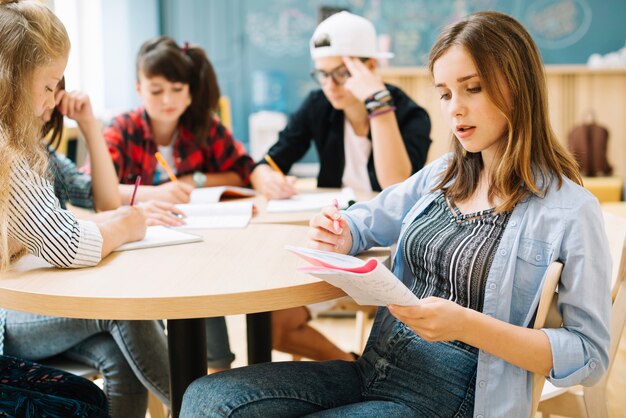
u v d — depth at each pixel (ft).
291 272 4.13
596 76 16.84
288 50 18.80
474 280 3.88
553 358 3.58
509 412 3.67
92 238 4.35
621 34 18.44
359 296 3.64
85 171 7.27
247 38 18.79
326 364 4.23
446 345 3.91
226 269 4.22
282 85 18.79
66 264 4.25
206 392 3.85
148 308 3.70
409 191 4.73
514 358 3.62
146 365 5.13
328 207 4.71
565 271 3.68
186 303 3.70
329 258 3.60
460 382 3.80
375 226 4.71
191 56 7.83
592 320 3.64
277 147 8.33
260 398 3.78
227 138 8.28
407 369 3.96
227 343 7.04
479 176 4.18
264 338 5.89
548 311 3.80
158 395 5.21
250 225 5.59
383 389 4.00
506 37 3.80
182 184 6.86
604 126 16.84
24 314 5.16
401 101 7.83
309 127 8.27
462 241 4.00
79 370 5.18
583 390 4.76
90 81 15.96
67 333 5.13
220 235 5.20
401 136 7.63
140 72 7.52
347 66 7.24
